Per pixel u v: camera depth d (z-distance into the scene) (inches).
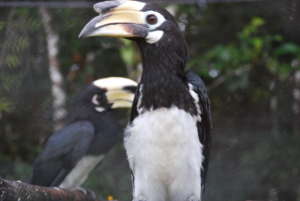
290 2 454.3
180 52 207.9
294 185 415.5
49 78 450.9
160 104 201.6
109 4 208.1
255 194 415.2
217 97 463.8
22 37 447.2
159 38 205.6
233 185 415.5
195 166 206.1
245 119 450.6
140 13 207.0
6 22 446.6
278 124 448.8
